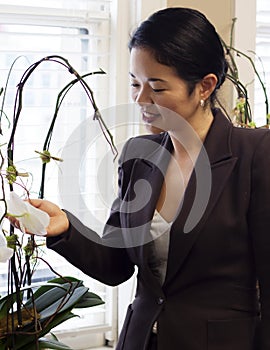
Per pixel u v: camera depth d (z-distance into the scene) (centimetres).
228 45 228
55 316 149
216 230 143
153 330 150
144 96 144
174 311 147
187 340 145
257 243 143
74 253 151
